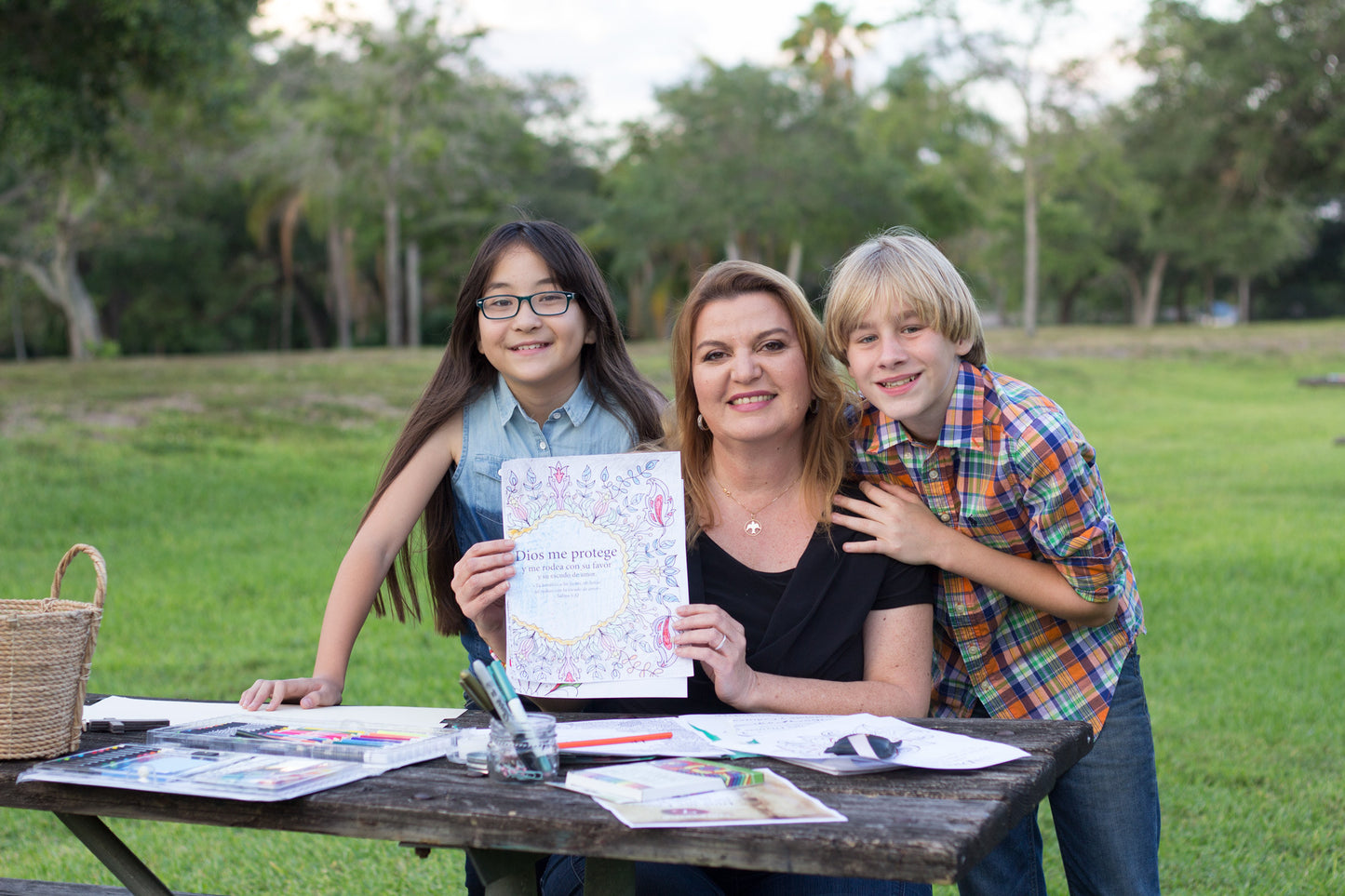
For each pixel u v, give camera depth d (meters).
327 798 1.60
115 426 14.10
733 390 2.26
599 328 2.84
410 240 39.19
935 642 2.67
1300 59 27.38
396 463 2.75
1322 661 6.01
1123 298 66.56
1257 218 44.69
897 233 2.38
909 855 1.38
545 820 1.50
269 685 2.29
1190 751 4.68
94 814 1.72
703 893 2.00
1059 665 2.57
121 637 6.71
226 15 15.64
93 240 37.03
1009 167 38.44
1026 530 2.40
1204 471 12.98
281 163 35.53
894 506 2.30
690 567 2.34
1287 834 3.81
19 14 14.06
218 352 47.53
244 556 8.91
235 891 3.58
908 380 2.26
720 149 34.56
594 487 2.09
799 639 2.27
